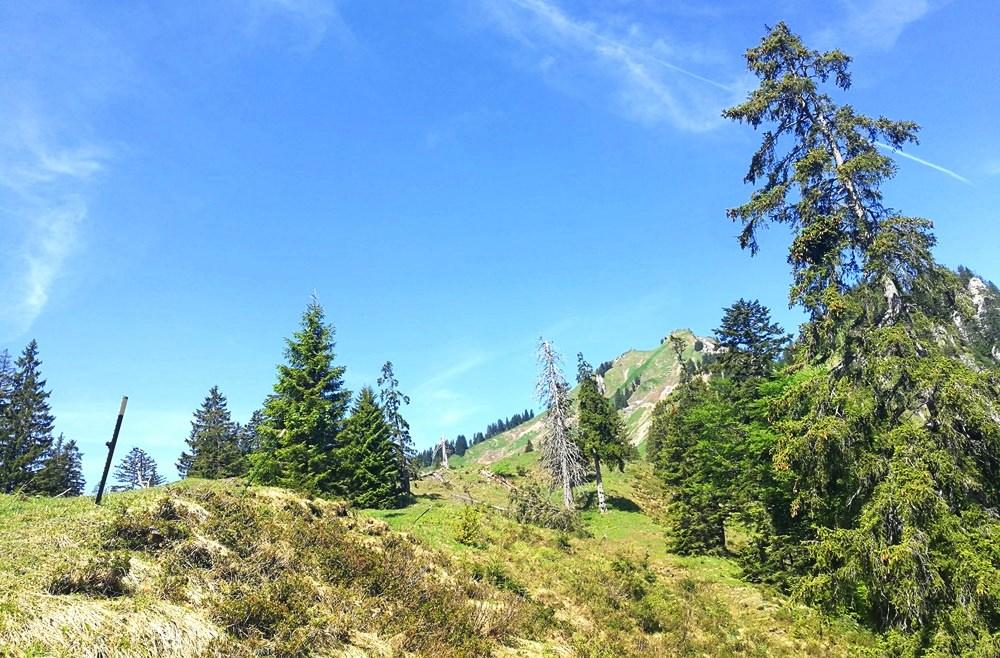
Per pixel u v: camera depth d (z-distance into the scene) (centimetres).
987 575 1238
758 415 2756
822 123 1805
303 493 1650
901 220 1578
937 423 1476
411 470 4844
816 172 1770
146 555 938
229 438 6188
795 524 2384
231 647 770
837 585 1505
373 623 1038
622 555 2630
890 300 1603
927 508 1345
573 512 3594
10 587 705
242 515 1218
